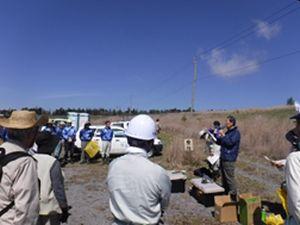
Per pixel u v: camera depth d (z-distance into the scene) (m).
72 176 11.95
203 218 7.07
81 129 16.09
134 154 2.68
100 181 11.13
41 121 2.99
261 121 25.12
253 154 16.23
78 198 8.92
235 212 6.75
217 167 10.45
